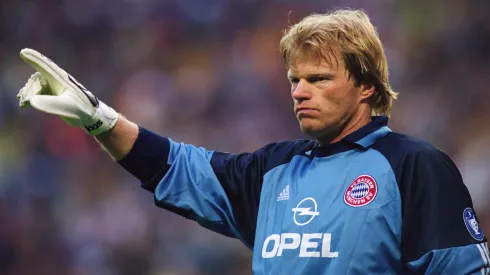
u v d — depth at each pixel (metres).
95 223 46.03
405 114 51.91
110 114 11.73
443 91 53.59
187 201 11.80
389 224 10.12
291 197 10.85
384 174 10.35
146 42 61.38
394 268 10.14
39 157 50.84
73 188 49.03
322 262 10.21
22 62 59.97
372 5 58.72
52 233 46.62
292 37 10.82
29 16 62.62
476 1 57.47
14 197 48.19
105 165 49.56
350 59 10.59
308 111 10.66
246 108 55.62
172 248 43.03
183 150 12.06
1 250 45.09
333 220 10.31
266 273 10.65
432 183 10.18
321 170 10.79
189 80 57.28
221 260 41.12
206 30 61.84
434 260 9.91
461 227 10.06
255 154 11.80
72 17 62.66
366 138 10.73
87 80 60.53
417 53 56.12
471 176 44.44
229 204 11.69
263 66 58.12
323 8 60.09
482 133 49.25
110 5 62.84
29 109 53.66
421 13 57.53
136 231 44.72
